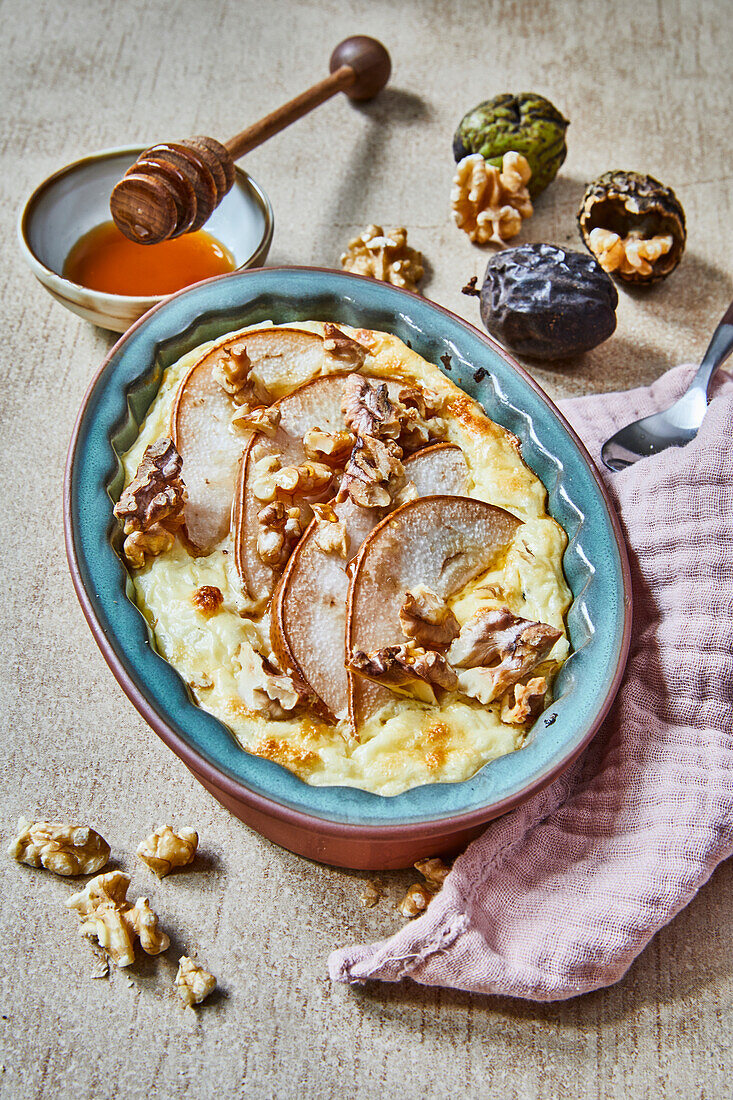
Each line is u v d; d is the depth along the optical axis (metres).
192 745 0.49
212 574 0.53
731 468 0.57
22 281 0.67
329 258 0.68
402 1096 0.50
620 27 0.78
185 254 0.64
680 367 0.63
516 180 0.68
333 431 0.55
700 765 0.54
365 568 0.52
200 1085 0.50
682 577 0.56
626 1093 0.51
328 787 0.49
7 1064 0.50
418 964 0.51
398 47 0.76
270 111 0.73
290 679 0.51
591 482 0.55
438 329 0.58
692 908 0.54
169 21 0.77
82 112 0.72
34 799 0.54
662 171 0.72
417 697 0.52
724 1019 0.52
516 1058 0.51
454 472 0.56
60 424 0.62
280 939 0.52
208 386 0.56
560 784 0.54
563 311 0.62
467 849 0.52
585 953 0.51
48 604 0.58
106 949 0.51
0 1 0.76
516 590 0.54
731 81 0.76
